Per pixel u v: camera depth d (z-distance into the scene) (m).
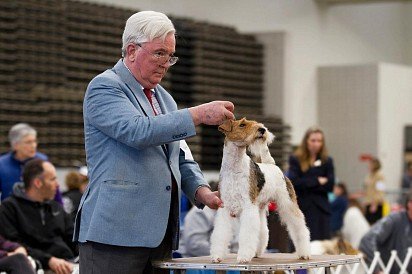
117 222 4.07
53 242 7.27
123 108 4.10
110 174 4.12
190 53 18.81
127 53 4.25
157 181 4.19
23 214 7.16
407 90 23.14
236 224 4.31
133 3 17.69
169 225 4.39
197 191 4.47
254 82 20.55
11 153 8.84
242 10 20.83
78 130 15.27
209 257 4.41
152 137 4.01
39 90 14.80
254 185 4.17
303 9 22.25
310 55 22.27
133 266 4.15
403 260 8.34
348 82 22.17
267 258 4.37
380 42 25.06
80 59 15.84
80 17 15.88
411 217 8.41
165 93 4.55
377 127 21.88
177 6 19.02
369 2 22.73
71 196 9.34
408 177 21.25
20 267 6.32
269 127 19.97
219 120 4.11
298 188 9.00
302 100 21.78
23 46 14.67
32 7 14.85
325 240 8.81
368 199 16.02
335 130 22.34
